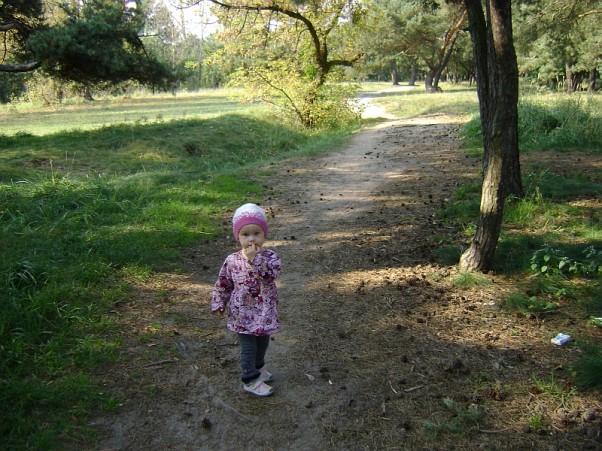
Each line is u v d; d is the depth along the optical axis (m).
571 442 2.18
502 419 2.34
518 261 3.99
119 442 2.25
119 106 26.47
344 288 3.79
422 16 31.11
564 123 9.70
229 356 2.93
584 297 3.42
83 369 2.69
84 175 7.35
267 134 12.24
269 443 2.26
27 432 2.21
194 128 11.63
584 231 4.61
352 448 2.21
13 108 24.23
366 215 5.76
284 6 13.45
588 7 15.33
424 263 4.19
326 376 2.71
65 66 10.55
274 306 2.55
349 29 15.72
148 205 5.79
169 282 3.89
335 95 15.49
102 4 10.34
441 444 2.21
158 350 2.94
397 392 2.56
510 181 5.59
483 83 4.73
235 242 4.89
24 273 3.51
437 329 3.13
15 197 5.50
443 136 11.63
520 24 17.89
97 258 4.05
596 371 2.53
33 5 10.59
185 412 2.45
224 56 14.64
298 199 6.61
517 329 3.09
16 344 2.74
